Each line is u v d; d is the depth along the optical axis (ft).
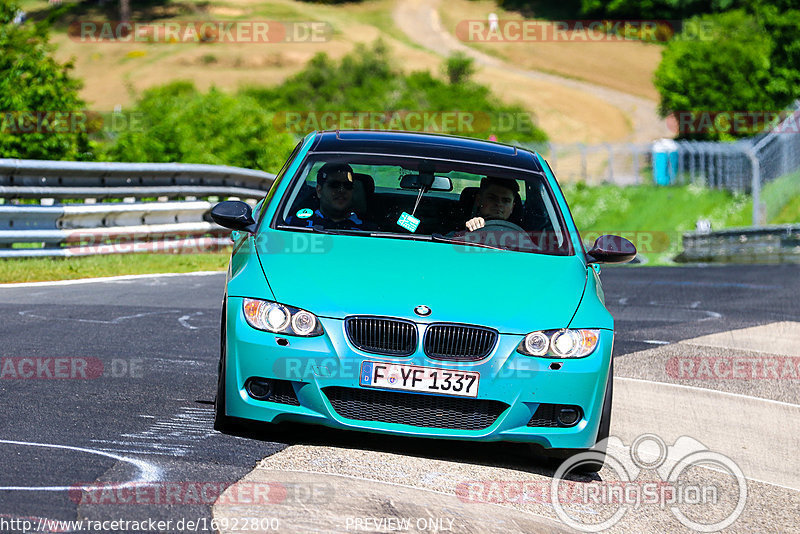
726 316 139.85
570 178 427.74
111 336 91.81
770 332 125.80
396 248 63.31
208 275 152.35
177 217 180.86
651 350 108.06
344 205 67.15
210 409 65.72
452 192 69.56
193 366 80.69
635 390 87.51
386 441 61.11
